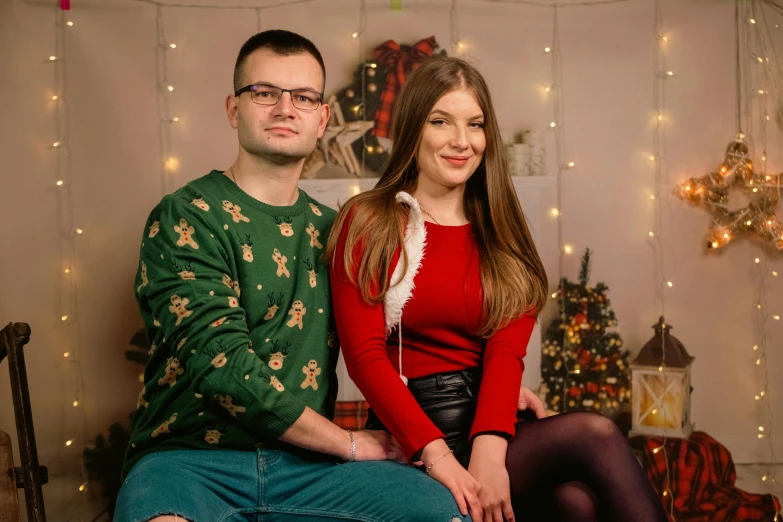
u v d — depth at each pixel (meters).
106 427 3.13
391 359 1.77
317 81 1.80
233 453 1.61
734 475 3.12
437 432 1.59
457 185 1.86
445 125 1.80
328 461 1.66
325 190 3.23
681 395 3.09
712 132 3.29
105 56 3.12
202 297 1.57
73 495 3.10
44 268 3.11
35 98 3.09
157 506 1.39
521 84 3.26
